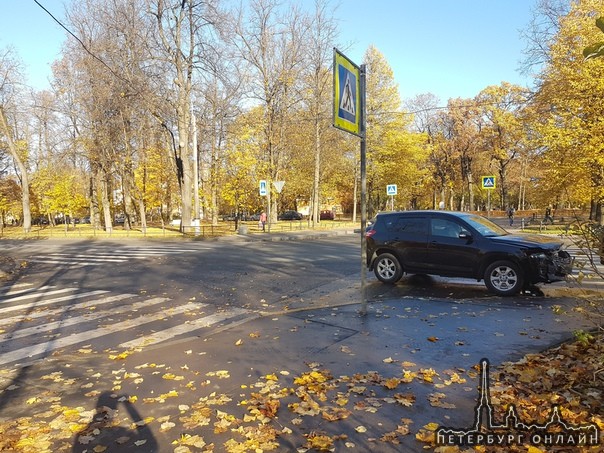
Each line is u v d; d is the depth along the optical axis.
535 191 31.72
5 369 5.20
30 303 9.32
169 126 33.44
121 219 67.12
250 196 35.34
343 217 72.88
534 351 5.15
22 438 3.38
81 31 31.23
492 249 8.89
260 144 36.03
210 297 9.52
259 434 3.38
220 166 37.34
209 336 6.32
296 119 38.44
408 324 6.59
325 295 9.49
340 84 6.31
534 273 8.39
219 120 36.41
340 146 42.75
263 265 14.45
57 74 37.00
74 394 4.28
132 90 29.20
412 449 3.14
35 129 49.12
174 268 14.11
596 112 20.20
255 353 5.46
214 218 42.53
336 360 5.10
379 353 5.31
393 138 43.25
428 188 67.19
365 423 3.53
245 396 4.14
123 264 15.44
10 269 14.37
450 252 9.48
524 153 39.31
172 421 3.65
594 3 20.23
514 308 7.41
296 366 4.95
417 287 9.98
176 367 5.01
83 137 34.19
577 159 20.94
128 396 4.20
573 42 20.55
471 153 56.31
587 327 5.84
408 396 3.99
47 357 5.76
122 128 33.22
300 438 3.33
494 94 32.19
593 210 26.38
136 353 5.66
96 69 30.25
